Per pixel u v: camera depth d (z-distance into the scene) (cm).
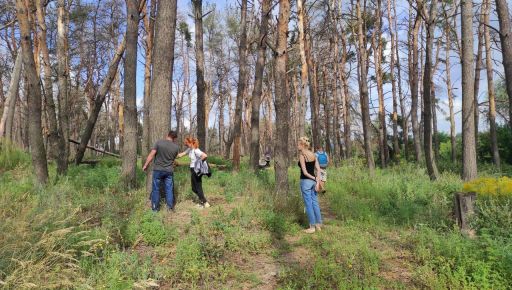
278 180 861
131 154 1003
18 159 1318
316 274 469
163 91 900
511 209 641
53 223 467
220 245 566
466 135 1162
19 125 3247
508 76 1030
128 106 1009
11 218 462
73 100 3111
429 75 1471
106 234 524
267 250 581
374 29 2506
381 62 2875
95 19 2723
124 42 1402
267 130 4700
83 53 3000
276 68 883
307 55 2006
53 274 385
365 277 468
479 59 2308
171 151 785
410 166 1891
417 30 2208
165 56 904
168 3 907
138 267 462
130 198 830
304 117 1532
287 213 770
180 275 469
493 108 2227
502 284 417
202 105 1585
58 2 1291
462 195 641
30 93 907
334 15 2242
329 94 3231
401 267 517
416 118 2278
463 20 1170
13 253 396
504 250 467
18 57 1582
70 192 791
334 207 897
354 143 3684
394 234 675
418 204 873
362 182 1239
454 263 486
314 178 707
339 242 595
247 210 742
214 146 5606
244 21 1664
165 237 579
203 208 810
